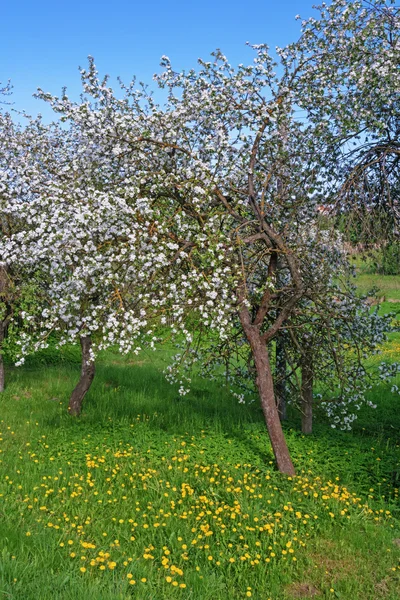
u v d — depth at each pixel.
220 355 10.21
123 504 6.89
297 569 5.76
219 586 5.29
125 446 9.27
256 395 13.71
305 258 8.72
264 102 8.17
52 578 4.93
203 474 8.10
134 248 7.34
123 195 8.01
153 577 5.32
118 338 7.82
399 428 11.56
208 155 8.58
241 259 7.32
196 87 8.37
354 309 9.47
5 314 12.67
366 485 8.12
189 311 7.95
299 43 8.23
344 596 5.29
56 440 9.61
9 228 10.84
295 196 8.96
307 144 8.13
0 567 4.89
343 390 10.28
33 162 10.77
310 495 7.52
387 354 18.48
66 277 9.81
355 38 7.70
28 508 6.57
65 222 7.82
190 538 6.10
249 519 6.55
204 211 8.10
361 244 8.29
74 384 14.12
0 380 13.20
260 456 9.18
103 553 5.47
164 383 14.90
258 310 8.66
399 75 7.34
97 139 8.59
